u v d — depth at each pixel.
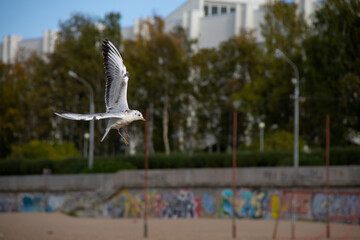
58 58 71.50
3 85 79.75
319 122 55.12
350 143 55.22
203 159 48.03
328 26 55.91
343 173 37.59
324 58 54.69
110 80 13.77
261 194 40.59
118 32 70.31
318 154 45.00
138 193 44.97
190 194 43.22
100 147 68.69
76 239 33.28
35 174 56.94
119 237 33.75
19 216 47.59
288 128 58.56
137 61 67.25
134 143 70.75
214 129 69.56
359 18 55.72
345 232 33.44
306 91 56.09
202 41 75.56
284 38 63.53
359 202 36.59
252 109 63.44
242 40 67.69
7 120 76.00
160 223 40.78
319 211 38.25
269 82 63.78
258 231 34.84
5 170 58.16
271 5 65.00
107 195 45.94
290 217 39.34
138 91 69.44
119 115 12.78
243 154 46.69
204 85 71.00
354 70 54.88
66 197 49.09
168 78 66.62
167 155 50.56
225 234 33.84
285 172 39.69
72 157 56.56
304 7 65.94
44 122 74.75
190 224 39.41
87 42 69.94
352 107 53.91
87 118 12.29
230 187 41.75
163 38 67.25
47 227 40.28
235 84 67.44
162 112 71.94
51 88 71.94
